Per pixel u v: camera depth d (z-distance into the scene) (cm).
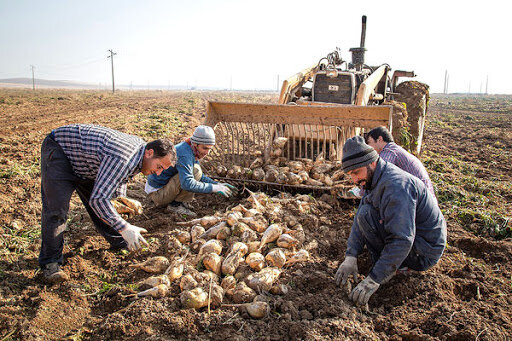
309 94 721
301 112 511
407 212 261
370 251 308
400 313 276
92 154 288
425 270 311
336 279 296
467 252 377
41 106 2217
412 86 767
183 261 324
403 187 263
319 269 332
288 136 536
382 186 266
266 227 367
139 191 529
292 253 337
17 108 2014
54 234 303
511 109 2970
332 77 625
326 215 439
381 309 282
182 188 417
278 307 278
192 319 260
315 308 275
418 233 289
